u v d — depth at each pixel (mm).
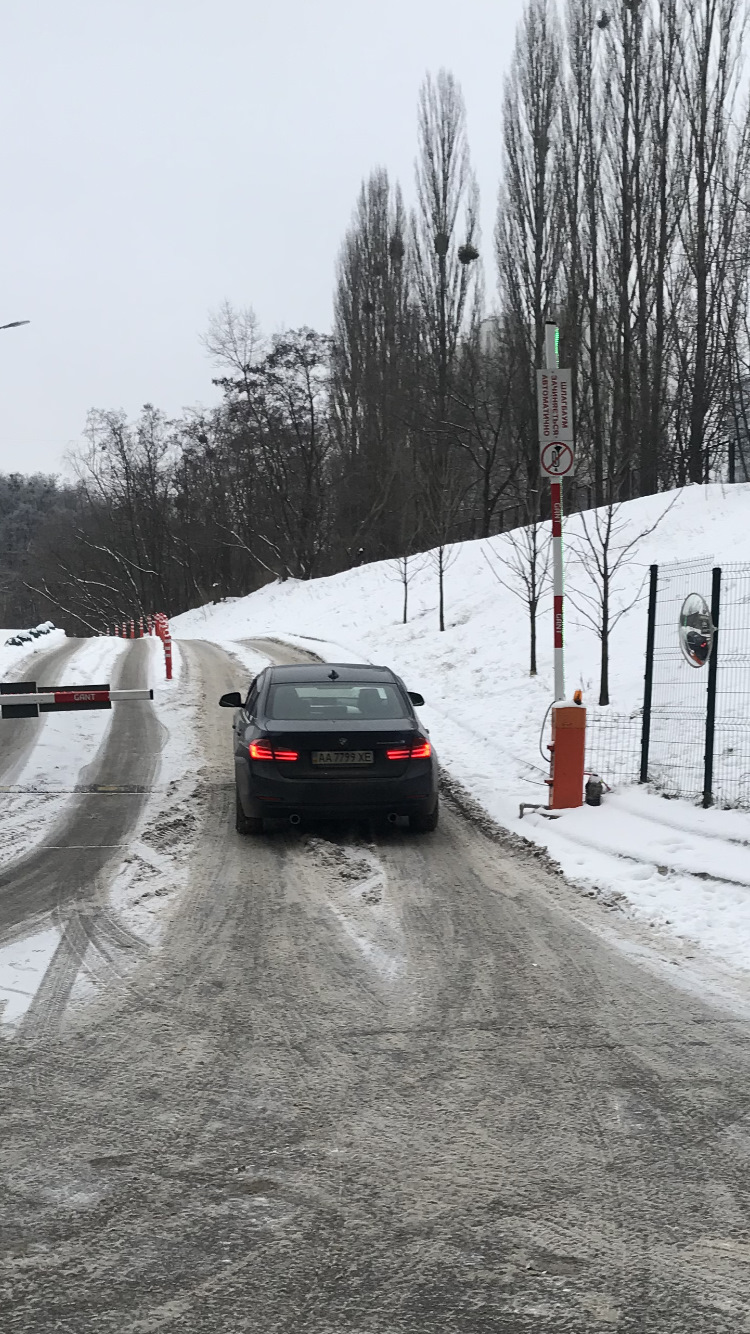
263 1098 3768
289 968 5250
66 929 5906
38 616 90438
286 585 53312
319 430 56156
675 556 19734
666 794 9039
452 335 42656
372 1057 4141
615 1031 4414
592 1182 3166
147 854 7777
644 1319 2512
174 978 5090
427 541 40312
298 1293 2617
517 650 18359
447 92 41406
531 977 5117
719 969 5227
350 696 8703
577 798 9102
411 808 8086
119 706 16500
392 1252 2793
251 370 56281
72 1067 4047
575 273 35781
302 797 7855
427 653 21344
